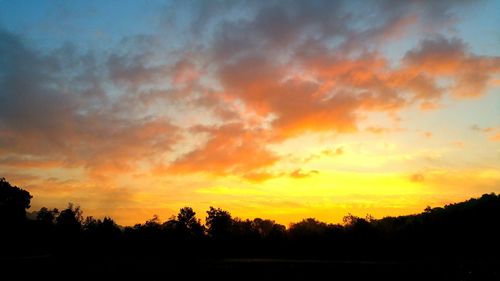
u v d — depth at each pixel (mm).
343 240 138000
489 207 125125
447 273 82500
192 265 99125
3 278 73062
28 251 132125
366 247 131500
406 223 145250
